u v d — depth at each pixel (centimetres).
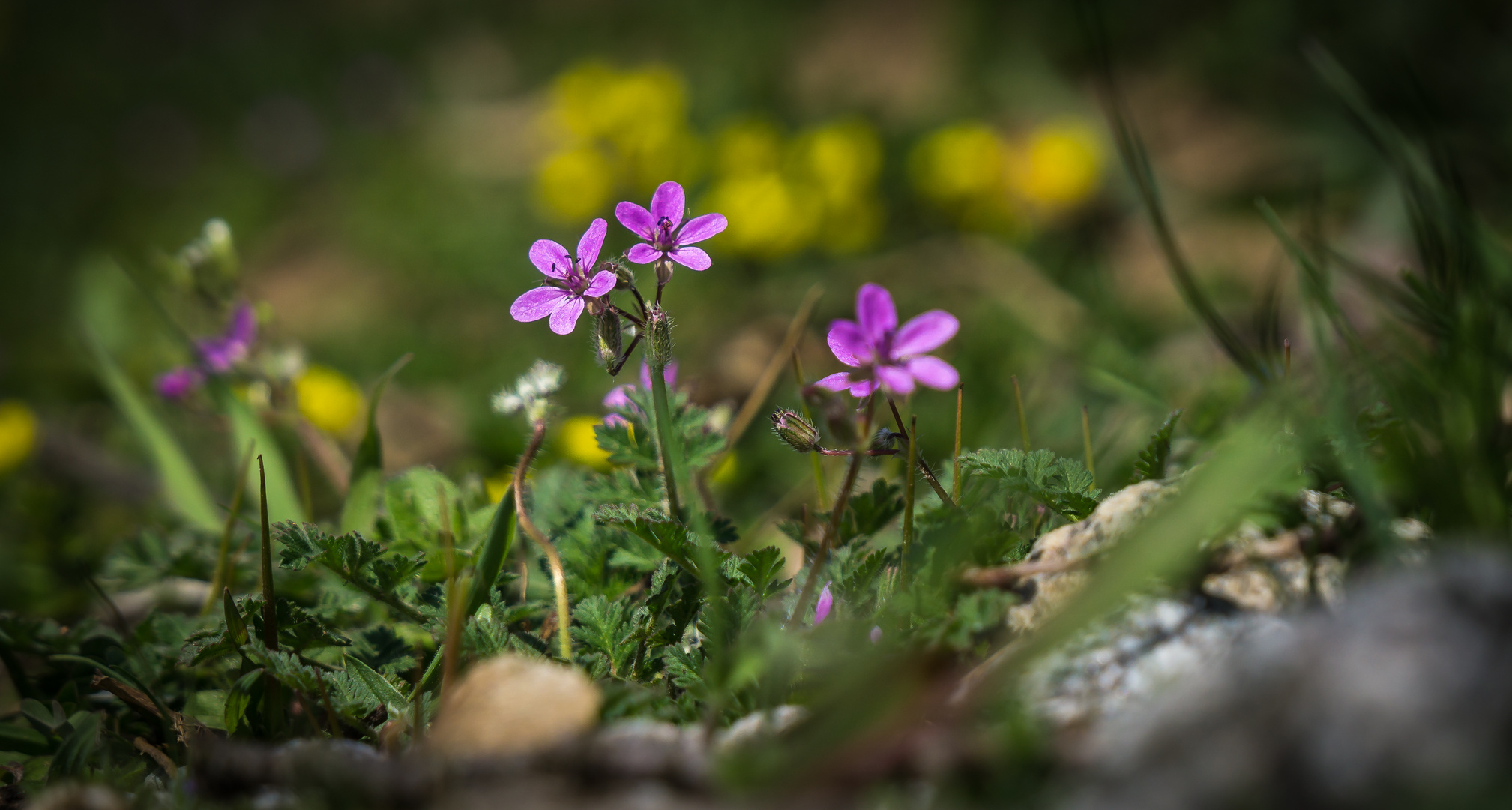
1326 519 30
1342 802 26
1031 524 33
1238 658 28
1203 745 27
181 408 43
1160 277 68
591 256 32
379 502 38
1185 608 30
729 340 65
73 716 32
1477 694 26
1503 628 27
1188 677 29
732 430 38
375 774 29
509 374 67
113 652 34
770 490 48
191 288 43
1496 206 59
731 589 32
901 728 28
